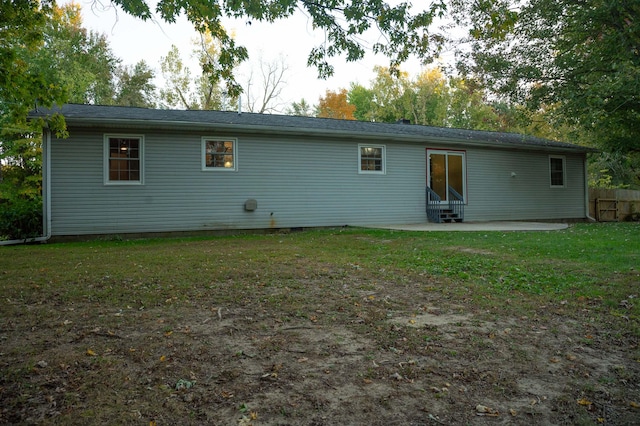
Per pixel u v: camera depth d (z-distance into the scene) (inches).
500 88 655.8
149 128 459.8
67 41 877.8
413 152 605.9
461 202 628.4
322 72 334.6
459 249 323.0
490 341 135.2
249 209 504.4
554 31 608.1
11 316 160.2
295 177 532.4
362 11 298.2
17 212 419.8
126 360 118.5
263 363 117.3
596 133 735.7
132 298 185.2
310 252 320.2
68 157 434.9
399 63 335.3
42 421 87.0
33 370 111.2
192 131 483.8
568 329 147.0
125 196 456.4
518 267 246.7
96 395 98.3
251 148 510.9
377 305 173.9
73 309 169.5
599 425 89.7
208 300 181.8
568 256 281.9
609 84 493.0
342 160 559.8
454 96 1454.2
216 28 310.2
